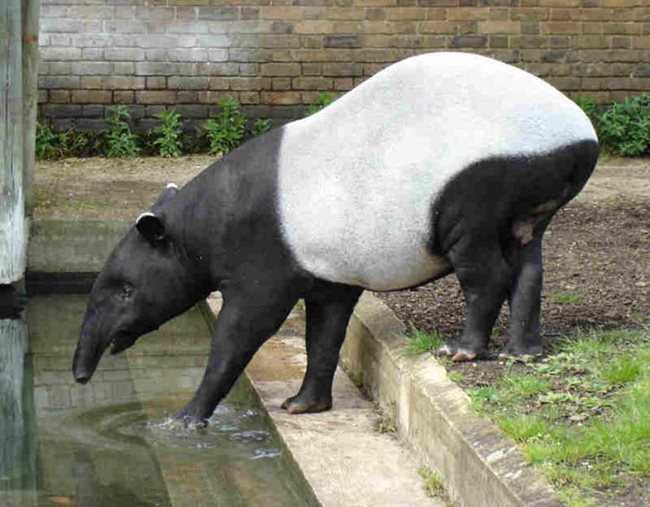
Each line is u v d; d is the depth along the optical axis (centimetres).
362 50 1519
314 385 644
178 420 638
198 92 1515
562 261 850
